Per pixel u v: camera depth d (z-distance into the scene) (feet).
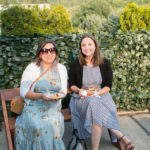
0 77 10.70
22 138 7.49
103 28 42.24
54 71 8.29
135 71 12.11
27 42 10.41
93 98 8.38
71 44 11.10
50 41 8.18
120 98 12.35
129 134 10.14
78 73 9.33
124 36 11.48
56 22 19.53
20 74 10.90
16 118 8.46
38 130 7.21
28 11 17.06
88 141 9.42
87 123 7.98
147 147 9.04
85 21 56.75
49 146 7.38
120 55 11.78
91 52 9.00
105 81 9.41
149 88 12.71
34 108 7.65
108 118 7.95
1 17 16.33
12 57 10.45
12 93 9.36
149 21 21.38
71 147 8.34
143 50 11.82
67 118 8.87
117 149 8.84
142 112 12.59
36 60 8.25
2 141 9.71
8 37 10.09
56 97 7.36
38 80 7.95
